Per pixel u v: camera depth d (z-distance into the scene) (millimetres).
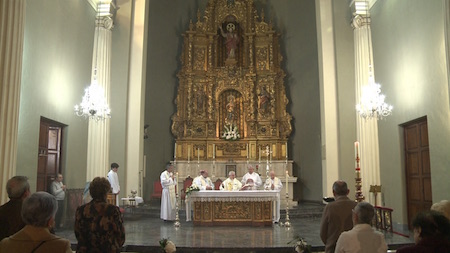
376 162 12523
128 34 14312
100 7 13523
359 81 13172
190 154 17781
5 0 7785
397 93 10867
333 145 13906
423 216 2998
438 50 8773
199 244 8211
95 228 3672
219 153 17859
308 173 17125
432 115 9023
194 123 18125
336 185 4965
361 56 13125
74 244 7898
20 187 3865
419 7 9633
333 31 14227
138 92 14344
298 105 18125
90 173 12711
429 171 9492
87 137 12242
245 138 17953
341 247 3732
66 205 10070
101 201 3840
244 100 18266
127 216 13484
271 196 11070
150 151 17062
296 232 9992
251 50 18609
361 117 12438
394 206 10945
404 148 10711
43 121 10086
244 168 17188
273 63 18547
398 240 8500
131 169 14055
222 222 11188
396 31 10969
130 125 14211
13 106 7906
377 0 12406
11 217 3770
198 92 18297
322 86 14344
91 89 11422
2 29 7660
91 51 12875
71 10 11414
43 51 9734
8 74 7793
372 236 3725
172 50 18797
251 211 11164
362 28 13211
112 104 14055
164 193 12328
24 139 8891
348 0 14141
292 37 18609
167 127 18266
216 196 11141
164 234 9633
